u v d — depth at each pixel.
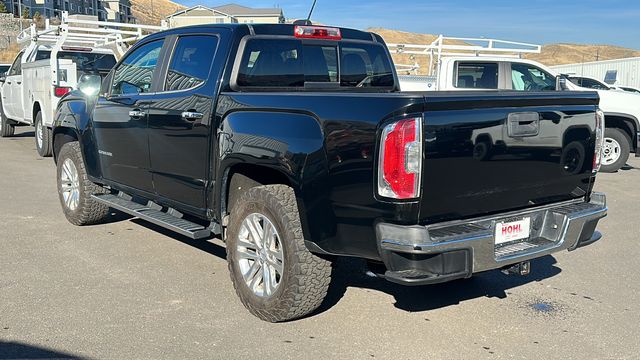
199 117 4.70
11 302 4.53
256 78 4.80
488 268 3.71
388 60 5.94
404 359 3.78
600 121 4.50
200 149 4.72
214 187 4.64
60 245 6.02
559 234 4.19
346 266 5.63
